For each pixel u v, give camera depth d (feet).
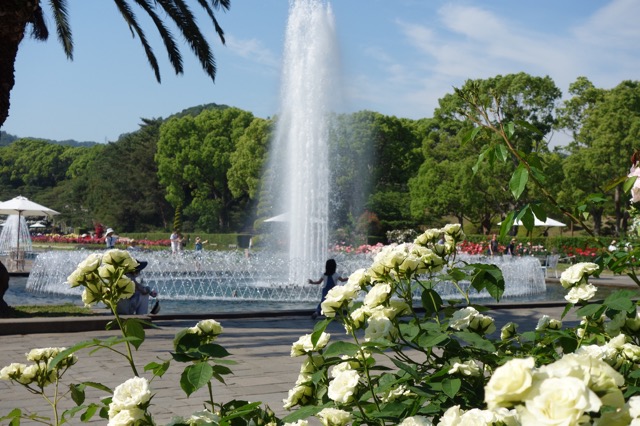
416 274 8.41
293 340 34.53
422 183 174.60
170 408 20.16
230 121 251.80
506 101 165.78
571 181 154.10
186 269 85.51
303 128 84.58
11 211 115.03
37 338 33.50
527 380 3.47
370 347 7.23
